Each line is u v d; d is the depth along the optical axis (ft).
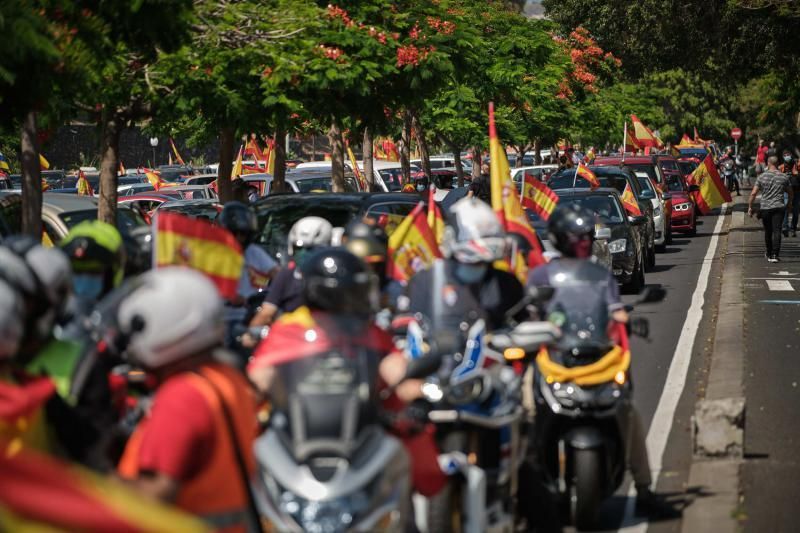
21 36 63.87
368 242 55.31
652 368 93.45
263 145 147.33
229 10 109.60
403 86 139.85
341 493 32.60
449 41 143.64
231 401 28.35
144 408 39.70
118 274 44.98
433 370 36.58
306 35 124.06
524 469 47.78
